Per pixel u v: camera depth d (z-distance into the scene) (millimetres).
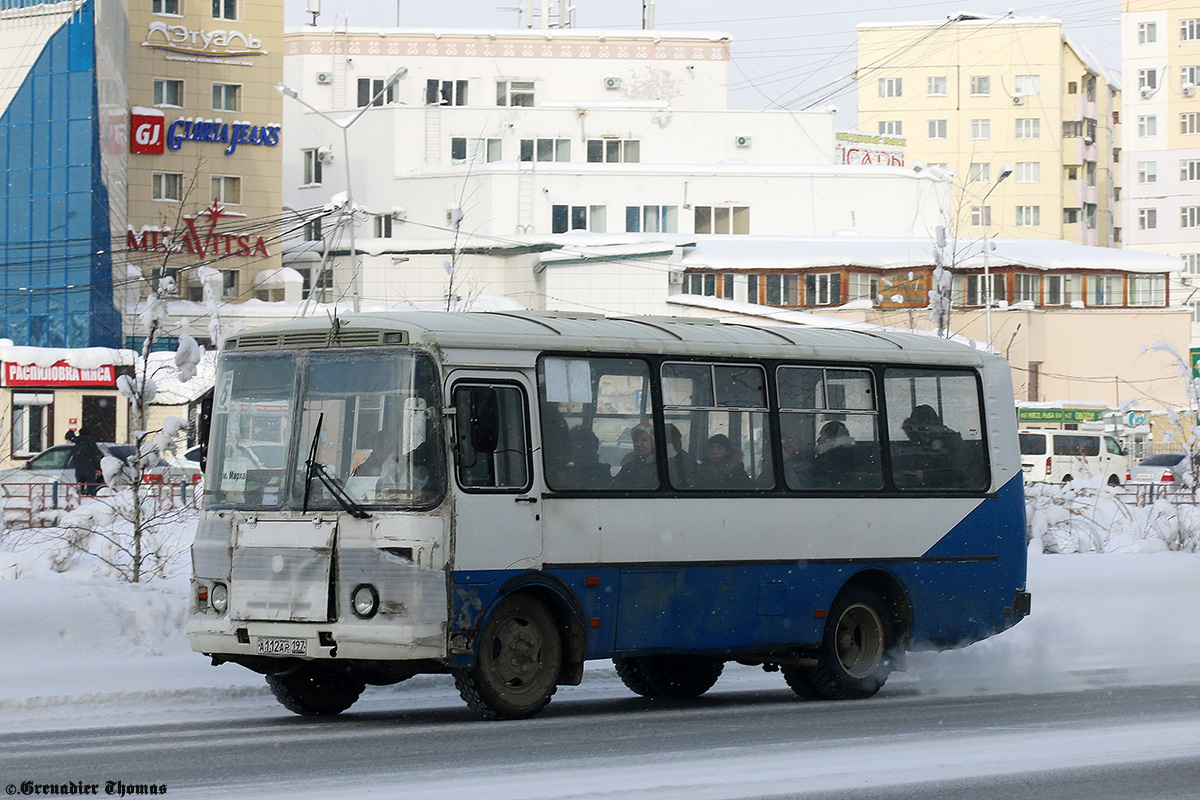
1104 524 33375
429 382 12836
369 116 92750
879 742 12172
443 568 12594
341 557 12680
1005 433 17531
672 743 12023
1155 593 22781
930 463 16750
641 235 85688
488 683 13094
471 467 12938
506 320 13734
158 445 19875
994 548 17156
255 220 79125
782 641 15188
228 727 12898
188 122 77062
